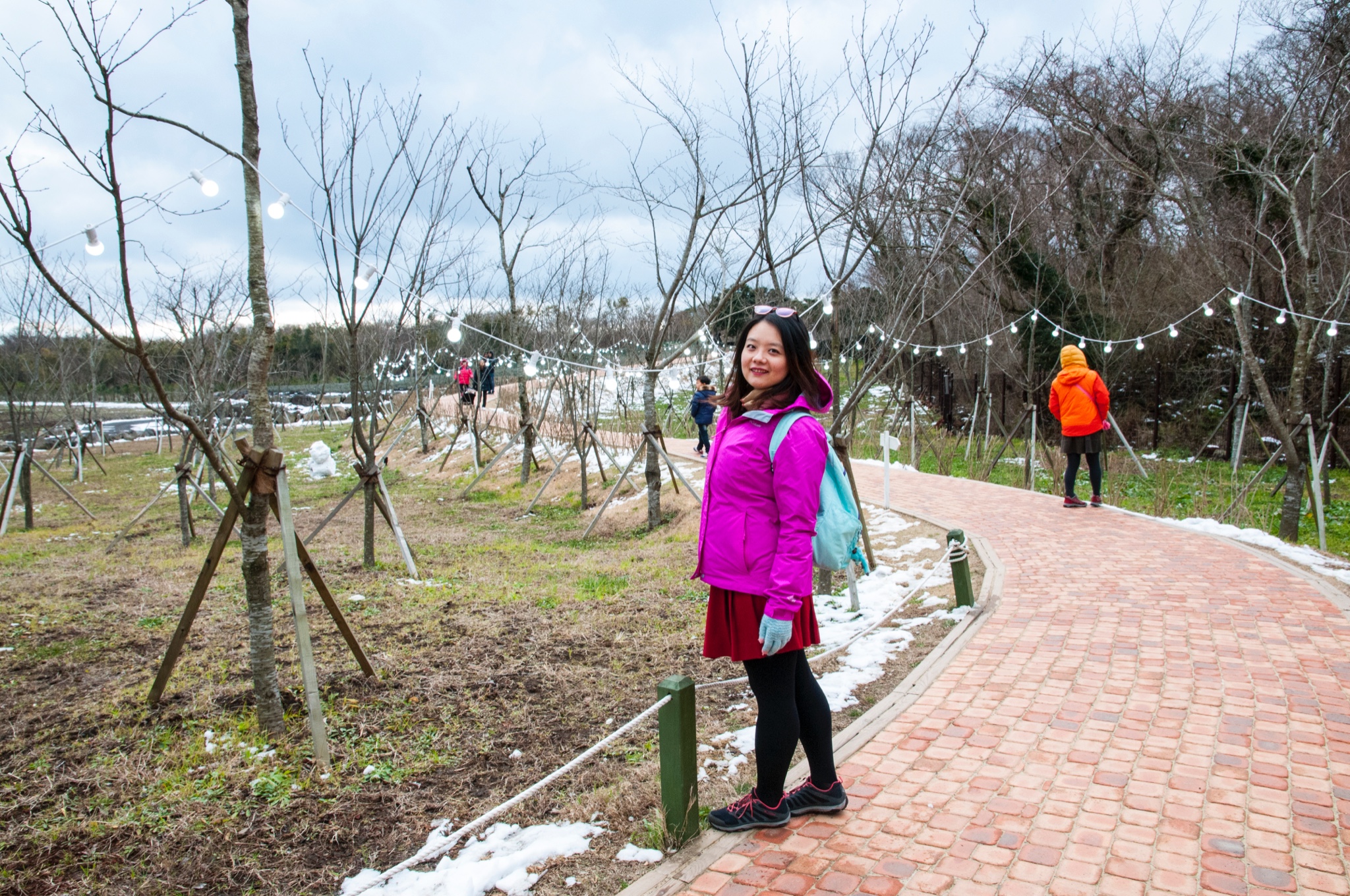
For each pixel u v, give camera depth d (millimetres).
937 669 4609
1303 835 2727
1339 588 5926
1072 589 6191
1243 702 3885
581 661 5324
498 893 2762
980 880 2566
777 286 7238
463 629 6047
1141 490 12836
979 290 15469
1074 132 14852
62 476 18516
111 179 3451
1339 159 12227
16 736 4305
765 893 2555
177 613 6566
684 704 2846
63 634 6035
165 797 3582
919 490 11984
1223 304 14477
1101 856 2664
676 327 19500
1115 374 16844
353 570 8273
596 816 3266
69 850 3221
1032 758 3412
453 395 28031
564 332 15844
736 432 2723
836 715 4207
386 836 3285
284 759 3949
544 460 17375
